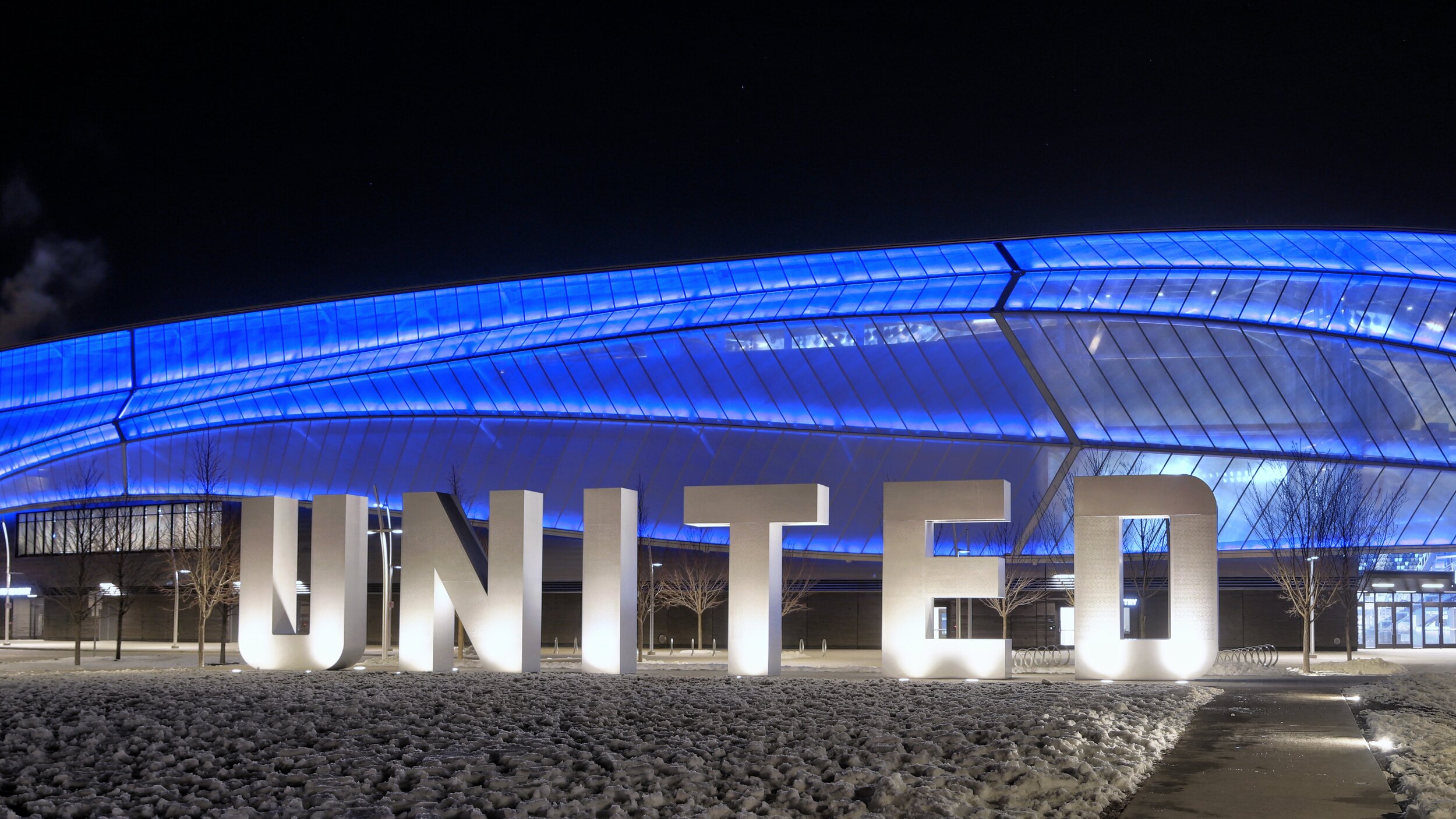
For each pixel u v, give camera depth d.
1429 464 57.03
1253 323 58.91
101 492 75.50
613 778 14.48
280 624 38.09
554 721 20.78
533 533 36.59
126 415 75.75
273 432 71.44
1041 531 59.78
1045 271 62.38
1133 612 60.03
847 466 62.12
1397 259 60.25
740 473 63.19
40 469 77.25
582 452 65.62
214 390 74.44
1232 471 58.34
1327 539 52.69
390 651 57.38
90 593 71.12
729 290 67.38
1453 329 57.72
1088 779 14.41
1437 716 24.25
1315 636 59.84
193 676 35.41
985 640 33.53
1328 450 57.69
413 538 36.66
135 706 23.75
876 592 63.09
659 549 64.12
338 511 37.03
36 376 80.19
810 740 18.09
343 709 22.38
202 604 54.75
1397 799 13.75
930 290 62.97
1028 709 22.45
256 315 76.25
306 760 15.77
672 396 64.75
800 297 65.06
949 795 13.22
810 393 62.88
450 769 15.04
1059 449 59.66
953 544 60.94
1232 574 60.62
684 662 49.72
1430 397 57.41
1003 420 60.41
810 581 63.62
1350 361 58.03
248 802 13.08
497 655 35.88
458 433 67.88
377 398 69.81
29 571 80.75
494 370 67.88
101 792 14.13
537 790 13.52
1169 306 59.62
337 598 36.81
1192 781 15.07
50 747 17.81
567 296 70.19
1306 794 14.16
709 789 13.85
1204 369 58.91
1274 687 31.00
